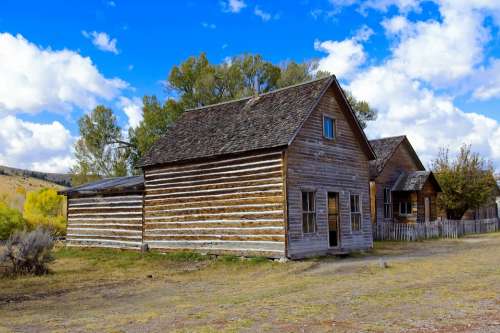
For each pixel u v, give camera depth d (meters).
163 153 25.64
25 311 12.66
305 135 22.23
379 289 13.30
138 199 26.55
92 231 28.92
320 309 10.79
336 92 24.30
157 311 11.62
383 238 33.31
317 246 22.11
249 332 8.91
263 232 21.19
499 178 47.19
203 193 23.52
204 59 45.31
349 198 24.55
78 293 15.36
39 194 45.16
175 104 43.53
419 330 8.61
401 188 37.16
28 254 19.28
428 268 17.53
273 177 21.09
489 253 22.48
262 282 16.20
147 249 25.59
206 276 18.45
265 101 25.00
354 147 25.42
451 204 42.56
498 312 9.84
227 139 23.34
